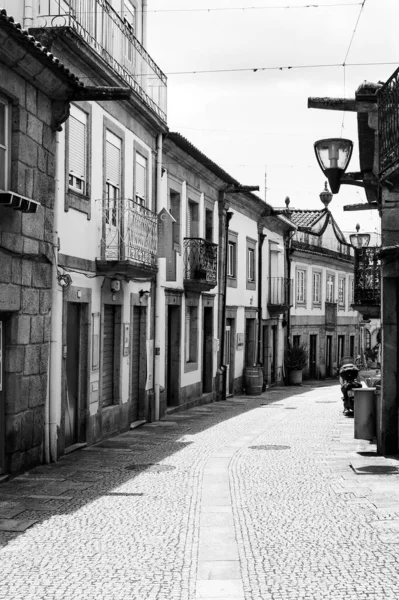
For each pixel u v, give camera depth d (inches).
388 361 510.0
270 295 1347.2
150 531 314.7
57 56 510.0
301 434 659.4
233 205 1104.8
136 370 733.3
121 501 375.6
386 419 514.0
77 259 540.7
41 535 308.0
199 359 968.3
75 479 434.9
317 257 1643.7
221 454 538.3
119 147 641.6
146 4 748.6
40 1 502.0
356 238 811.4
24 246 442.6
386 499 372.5
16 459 438.9
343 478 433.4
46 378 485.1
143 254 629.9
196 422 762.2
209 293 993.5
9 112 431.8
